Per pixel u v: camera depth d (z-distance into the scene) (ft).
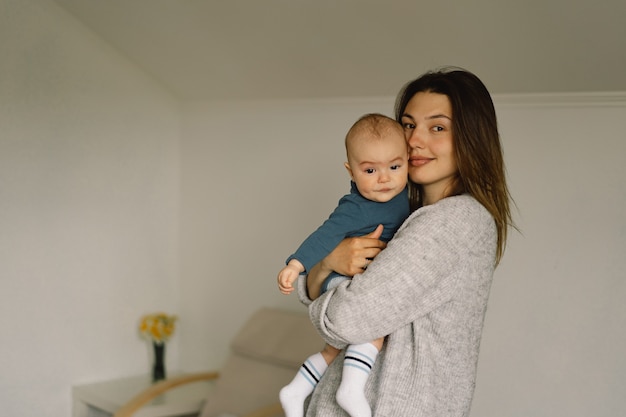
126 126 13.14
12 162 11.87
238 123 12.75
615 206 8.18
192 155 13.65
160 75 13.10
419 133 5.58
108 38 12.50
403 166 5.59
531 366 8.81
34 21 12.00
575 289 8.48
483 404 9.23
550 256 8.69
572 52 7.88
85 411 12.36
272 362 10.93
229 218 12.91
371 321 5.09
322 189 11.34
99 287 12.85
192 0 10.12
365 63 9.82
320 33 9.60
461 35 8.42
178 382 11.72
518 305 8.95
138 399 11.11
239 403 10.80
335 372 5.65
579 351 8.43
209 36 10.93
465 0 7.84
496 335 9.14
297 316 11.27
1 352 11.85
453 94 5.48
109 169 12.93
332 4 8.90
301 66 10.62
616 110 8.20
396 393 5.20
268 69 11.13
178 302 13.84
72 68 12.43
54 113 12.26
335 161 11.14
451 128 5.50
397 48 9.21
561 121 8.61
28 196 12.04
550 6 7.42
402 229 5.33
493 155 5.51
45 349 12.27
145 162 13.39
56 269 12.35
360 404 5.21
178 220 13.79
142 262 13.39
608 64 7.82
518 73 8.57
